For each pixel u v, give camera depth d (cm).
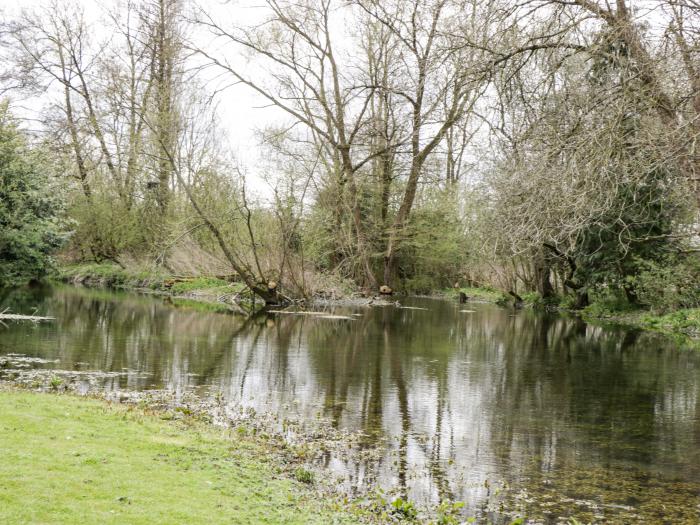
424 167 3231
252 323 1953
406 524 515
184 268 3150
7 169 2147
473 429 820
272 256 2708
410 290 4247
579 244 2381
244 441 695
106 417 694
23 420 624
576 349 1598
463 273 4109
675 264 2336
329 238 2988
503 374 1211
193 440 656
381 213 3484
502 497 594
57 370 1044
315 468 640
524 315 2669
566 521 545
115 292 3069
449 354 1445
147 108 2764
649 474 669
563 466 688
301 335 1695
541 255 2320
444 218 3709
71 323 1694
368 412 883
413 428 812
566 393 1055
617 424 868
